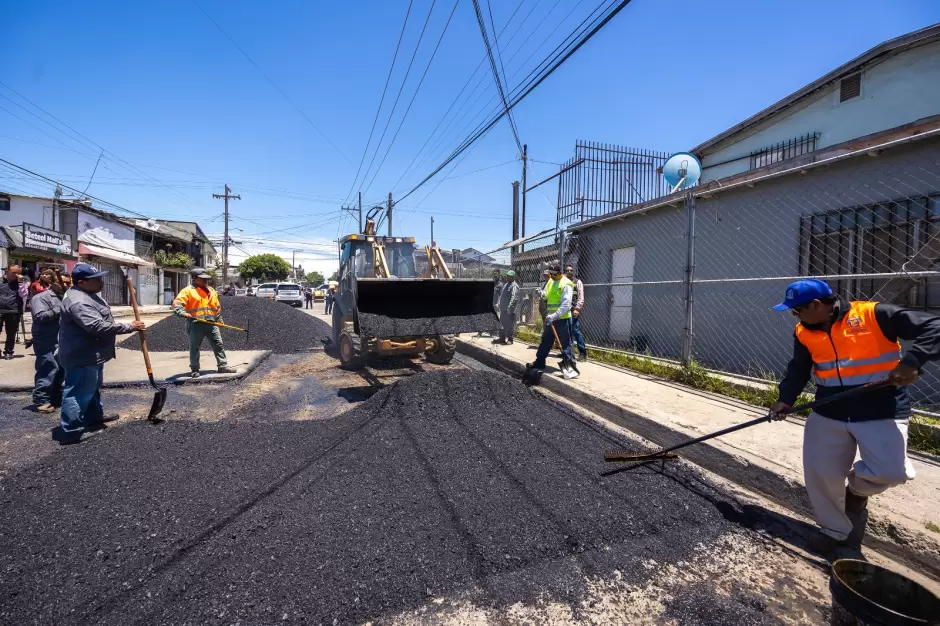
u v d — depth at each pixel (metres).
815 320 2.69
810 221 6.30
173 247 35.88
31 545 2.74
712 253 7.58
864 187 5.72
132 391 6.73
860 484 2.62
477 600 2.40
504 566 2.64
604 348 8.18
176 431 4.63
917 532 2.69
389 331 6.38
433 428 4.64
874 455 2.49
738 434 4.25
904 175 5.35
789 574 2.66
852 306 2.62
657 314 8.63
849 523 2.77
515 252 13.71
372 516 3.06
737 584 2.57
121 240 26.94
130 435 4.52
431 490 3.42
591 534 2.95
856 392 2.49
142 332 5.09
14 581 2.44
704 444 4.05
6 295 8.95
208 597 2.33
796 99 11.09
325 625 2.20
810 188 6.29
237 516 3.02
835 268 6.02
